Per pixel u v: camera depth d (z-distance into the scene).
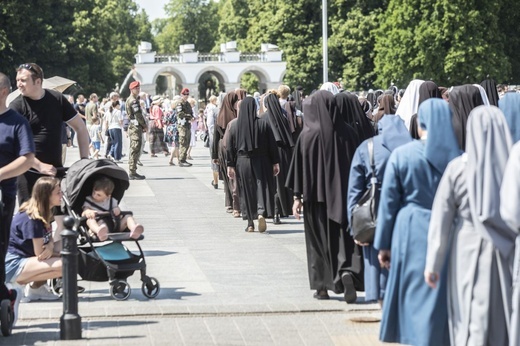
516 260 11.76
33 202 18.17
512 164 11.56
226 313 17.41
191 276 21.06
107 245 18.73
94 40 130.50
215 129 33.16
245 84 150.62
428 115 12.97
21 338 15.71
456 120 19.81
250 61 132.38
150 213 32.34
